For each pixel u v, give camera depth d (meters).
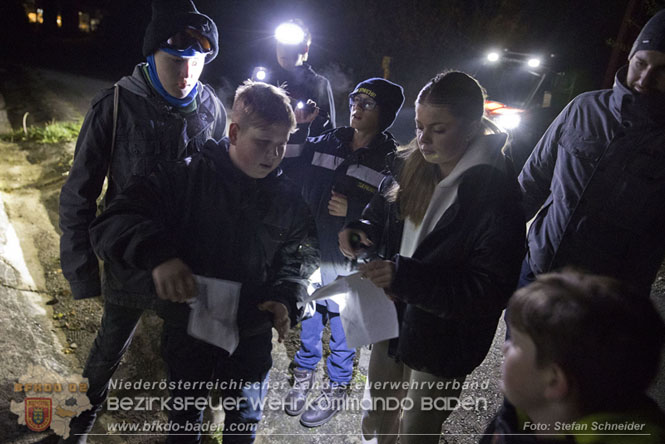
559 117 2.20
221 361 1.75
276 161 1.54
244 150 1.50
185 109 1.99
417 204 1.68
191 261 1.60
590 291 0.79
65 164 5.92
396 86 2.39
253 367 1.75
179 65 1.84
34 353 2.61
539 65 7.65
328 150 2.50
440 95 1.46
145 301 1.76
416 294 1.44
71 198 1.85
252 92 1.48
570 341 0.76
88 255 1.89
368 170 2.34
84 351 2.79
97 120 1.86
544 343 0.79
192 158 1.61
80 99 11.40
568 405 0.81
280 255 1.71
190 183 1.56
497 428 1.00
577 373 0.77
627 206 1.91
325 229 2.45
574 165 2.03
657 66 1.77
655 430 0.77
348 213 2.34
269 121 1.44
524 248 1.51
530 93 7.55
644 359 0.75
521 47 13.40
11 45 23.06
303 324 2.53
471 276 1.46
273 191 1.62
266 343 1.76
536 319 0.80
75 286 1.91
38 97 11.05
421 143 1.55
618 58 8.89
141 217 1.43
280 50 3.30
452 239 1.52
